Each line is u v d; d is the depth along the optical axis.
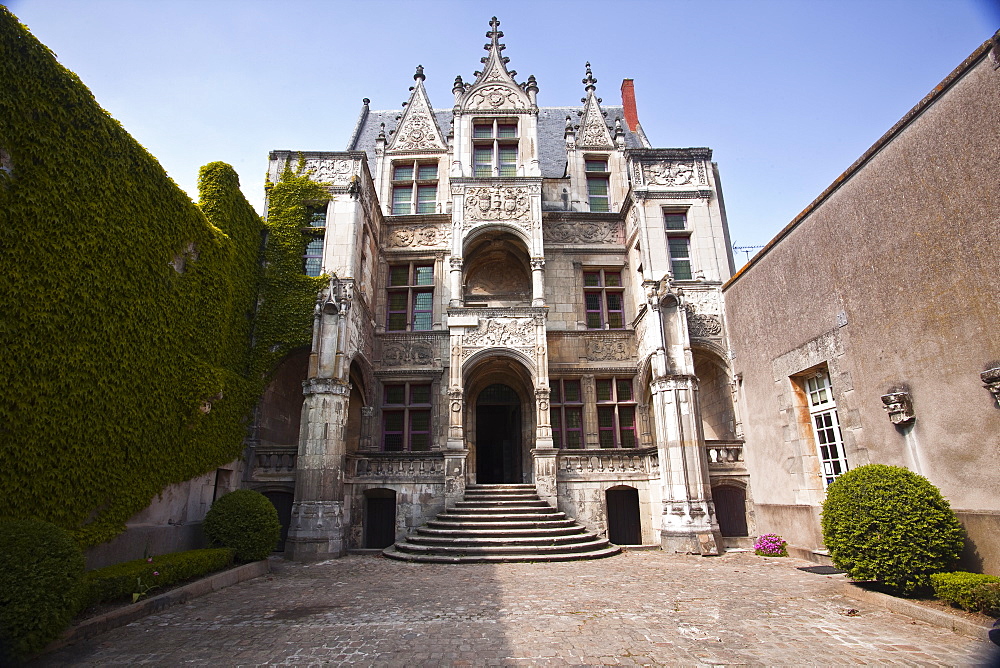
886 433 10.65
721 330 18.36
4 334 8.22
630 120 28.03
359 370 19.22
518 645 6.63
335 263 17.84
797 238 13.90
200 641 6.96
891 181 10.57
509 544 14.12
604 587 10.12
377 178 23.39
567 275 21.77
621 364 20.64
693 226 19.55
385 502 17.83
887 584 8.54
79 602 6.92
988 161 8.53
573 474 17.27
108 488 10.20
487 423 26.95
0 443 8.08
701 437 16.30
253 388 16.67
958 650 6.25
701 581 10.70
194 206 13.67
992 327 8.47
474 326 18.77
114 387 10.48
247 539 12.06
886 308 10.69
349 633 7.22
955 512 8.98
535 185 20.81
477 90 22.55
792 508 14.28
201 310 13.95
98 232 10.17
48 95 9.27
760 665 5.89
